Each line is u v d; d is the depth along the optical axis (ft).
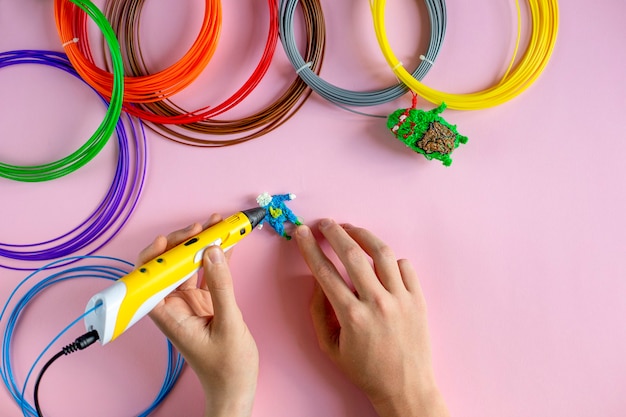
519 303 3.54
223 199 3.52
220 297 2.69
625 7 3.55
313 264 3.22
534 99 3.56
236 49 3.55
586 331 3.54
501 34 3.54
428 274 3.53
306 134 3.53
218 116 3.53
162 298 2.70
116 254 3.55
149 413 3.49
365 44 3.54
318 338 3.42
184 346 2.78
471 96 3.40
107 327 2.42
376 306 3.07
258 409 3.48
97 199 3.57
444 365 3.53
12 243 3.58
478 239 3.54
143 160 3.56
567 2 3.57
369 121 3.52
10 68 3.57
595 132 3.56
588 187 3.56
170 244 3.15
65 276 3.57
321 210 3.52
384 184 3.53
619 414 3.51
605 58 3.57
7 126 3.57
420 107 3.56
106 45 3.57
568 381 3.53
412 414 3.10
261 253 3.51
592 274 3.55
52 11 3.59
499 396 3.52
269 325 3.51
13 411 3.56
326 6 3.53
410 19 3.54
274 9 3.34
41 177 3.42
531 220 3.55
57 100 3.58
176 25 3.55
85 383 3.54
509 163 3.55
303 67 3.31
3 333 3.57
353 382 3.24
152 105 3.53
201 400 3.49
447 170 3.53
